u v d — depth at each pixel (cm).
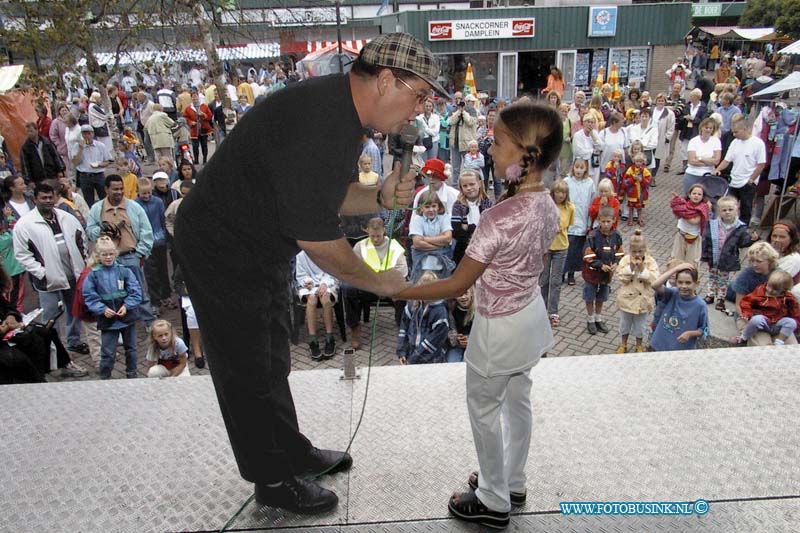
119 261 615
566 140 987
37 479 211
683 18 2050
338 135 148
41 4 754
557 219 170
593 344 612
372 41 151
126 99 1636
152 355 492
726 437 219
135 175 973
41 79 830
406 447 220
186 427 237
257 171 151
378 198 189
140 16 776
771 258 515
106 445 228
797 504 189
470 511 183
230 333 170
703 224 663
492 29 2017
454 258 663
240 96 1577
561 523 185
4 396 262
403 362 503
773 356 271
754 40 3159
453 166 1135
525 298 168
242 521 191
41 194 564
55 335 493
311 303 596
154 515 194
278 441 190
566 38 2053
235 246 160
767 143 895
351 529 186
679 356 274
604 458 211
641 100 1289
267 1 773
